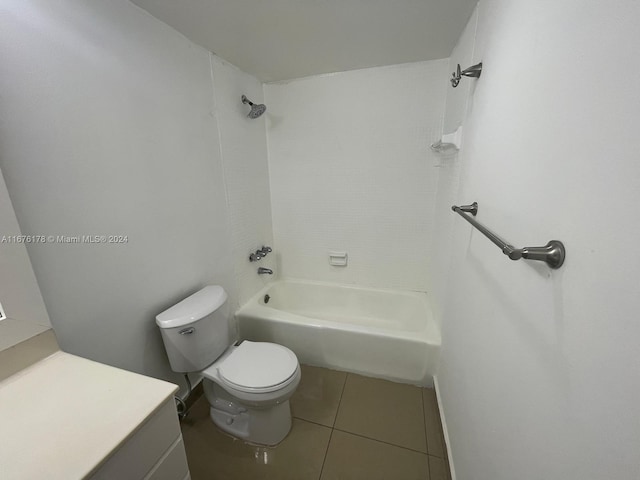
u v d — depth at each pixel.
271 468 1.25
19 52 0.77
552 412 0.50
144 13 1.17
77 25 0.92
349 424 1.46
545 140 0.57
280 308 2.46
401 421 1.48
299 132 2.20
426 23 1.33
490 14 0.97
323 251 2.42
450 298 1.42
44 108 0.84
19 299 0.76
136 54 1.14
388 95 1.94
